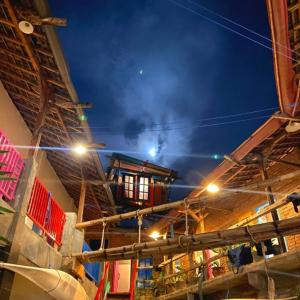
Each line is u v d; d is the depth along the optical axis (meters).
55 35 6.99
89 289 12.55
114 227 19.92
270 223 7.51
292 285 7.93
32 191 8.42
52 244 10.36
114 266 19.09
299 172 8.52
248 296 9.16
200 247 8.38
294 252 7.28
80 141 10.61
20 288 7.55
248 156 9.85
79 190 14.93
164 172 21.91
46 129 11.04
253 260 8.65
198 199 9.90
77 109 8.85
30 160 8.14
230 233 7.78
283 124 8.36
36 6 6.45
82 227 11.66
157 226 15.79
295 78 6.85
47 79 8.55
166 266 15.32
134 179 21.30
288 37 5.97
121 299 17.95
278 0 5.30
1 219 6.82
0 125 9.94
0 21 7.32
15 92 10.28
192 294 10.70
